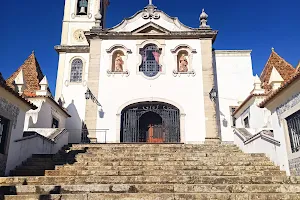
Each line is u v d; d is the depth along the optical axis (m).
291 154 10.27
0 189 7.83
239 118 20.14
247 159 11.81
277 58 21.14
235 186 7.97
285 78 18.72
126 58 21.11
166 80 20.59
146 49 21.59
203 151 13.38
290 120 10.72
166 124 19.98
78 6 26.25
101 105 20.05
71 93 22.30
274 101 11.70
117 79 20.66
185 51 21.52
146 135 20.30
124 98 20.25
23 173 10.88
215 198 7.34
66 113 20.89
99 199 7.28
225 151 13.84
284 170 10.70
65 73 22.88
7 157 10.84
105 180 9.02
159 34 21.41
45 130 15.77
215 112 19.77
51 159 11.95
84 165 11.02
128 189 7.93
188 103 20.06
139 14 22.33
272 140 11.60
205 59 20.98
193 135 19.34
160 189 7.91
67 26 25.23
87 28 25.22
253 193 7.51
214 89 20.05
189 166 10.60
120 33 21.44
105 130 19.53
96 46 21.45
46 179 9.10
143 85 20.52
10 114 11.27
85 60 23.20
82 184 8.34
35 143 12.73
